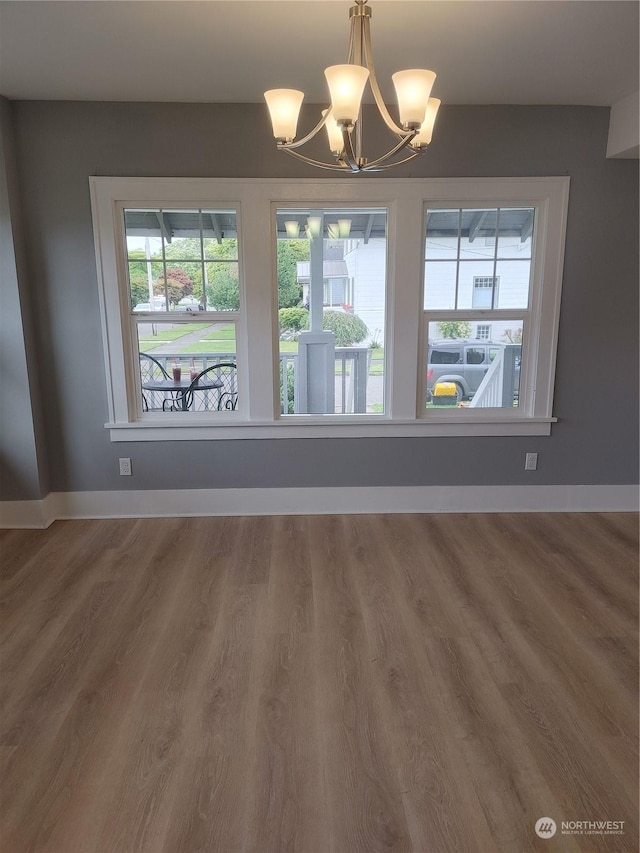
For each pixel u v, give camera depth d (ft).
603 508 11.34
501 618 7.47
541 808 4.68
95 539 10.00
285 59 7.88
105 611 7.65
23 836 4.44
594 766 5.09
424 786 4.89
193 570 8.82
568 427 11.01
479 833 4.46
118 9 6.50
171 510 11.07
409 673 6.37
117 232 9.98
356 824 4.54
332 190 9.87
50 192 9.73
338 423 10.77
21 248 9.75
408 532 10.28
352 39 5.15
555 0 6.33
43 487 10.53
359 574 8.67
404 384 10.71
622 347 10.68
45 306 10.13
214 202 9.90
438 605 7.79
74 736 5.45
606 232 10.21
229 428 10.73
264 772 5.04
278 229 10.53
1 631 7.19
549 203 10.03
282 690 6.09
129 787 4.89
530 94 9.25
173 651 6.78
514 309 10.68
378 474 11.11
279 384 10.87
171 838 4.42
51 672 6.39
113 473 10.88
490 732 5.49
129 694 6.03
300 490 11.09
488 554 9.37
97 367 10.43
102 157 9.64
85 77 8.46
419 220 10.03
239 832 4.48
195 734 5.48
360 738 5.42
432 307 10.66
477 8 6.51
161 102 9.50
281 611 7.64
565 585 8.34
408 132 4.88
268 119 9.64
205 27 6.96
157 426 10.62
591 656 6.67
